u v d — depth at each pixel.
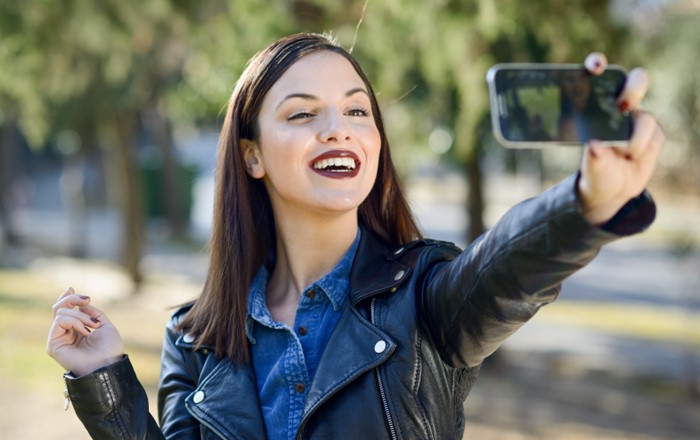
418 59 7.24
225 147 2.04
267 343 1.94
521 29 7.01
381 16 6.88
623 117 1.38
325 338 1.90
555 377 10.66
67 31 9.55
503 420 8.41
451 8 6.62
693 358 11.52
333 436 1.75
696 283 13.49
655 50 8.90
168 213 25.80
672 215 18.77
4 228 23.78
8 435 6.76
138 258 16.84
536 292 1.50
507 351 11.20
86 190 33.06
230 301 1.97
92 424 1.83
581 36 7.30
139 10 9.53
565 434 7.99
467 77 7.04
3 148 23.77
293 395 1.85
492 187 38.00
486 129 8.95
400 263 1.89
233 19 8.38
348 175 1.89
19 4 9.17
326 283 1.92
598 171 1.30
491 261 1.54
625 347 12.42
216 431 1.85
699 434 8.40
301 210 1.96
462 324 1.68
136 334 11.95
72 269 19.52
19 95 11.73
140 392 1.88
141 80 14.43
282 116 1.91
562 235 1.40
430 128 8.70
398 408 1.74
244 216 2.02
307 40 1.97
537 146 1.43
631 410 9.19
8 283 17.11
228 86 8.07
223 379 1.91
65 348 1.88
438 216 31.30
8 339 10.90
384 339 1.77
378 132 1.96
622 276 19.47
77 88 12.54
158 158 28.70
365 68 7.09
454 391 1.86
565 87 1.42
